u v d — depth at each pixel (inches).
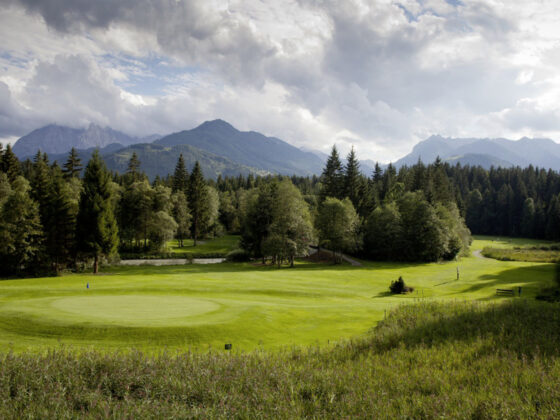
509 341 496.1
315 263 2832.2
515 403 273.6
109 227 2165.4
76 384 328.5
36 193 2133.4
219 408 273.1
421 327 645.9
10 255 1936.5
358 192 3649.1
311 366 422.3
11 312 761.6
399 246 2930.6
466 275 2084.2
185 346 641.0
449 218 3255.4
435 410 266.5
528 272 2174.0
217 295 1256.2
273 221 2815.0
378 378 366.9
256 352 486.6
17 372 346.3
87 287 1262.3
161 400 298.7
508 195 5900.6
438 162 4589.1
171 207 3297.2
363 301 1274.6
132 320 738.8
